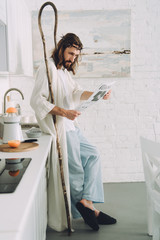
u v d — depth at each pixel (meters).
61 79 2.02
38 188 1.47
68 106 2.11
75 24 3.00
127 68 3.09
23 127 2.34
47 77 1.93
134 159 3.25
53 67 1.98
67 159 2.01
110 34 3.03
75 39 1.99
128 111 3.19
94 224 2.11
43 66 1.98
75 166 2.10
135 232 2.13
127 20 3.02
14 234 0.64
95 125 3.19
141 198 2.79
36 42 2.99
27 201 0.82
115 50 3.05
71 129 2.11
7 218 0.71
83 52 3.04
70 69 2.15
